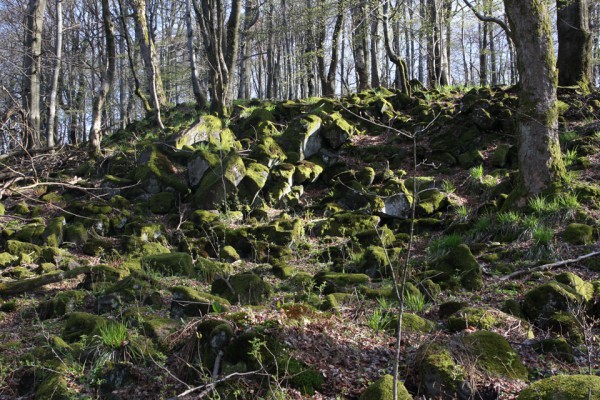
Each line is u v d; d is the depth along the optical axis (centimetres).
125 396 428
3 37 2403
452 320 514
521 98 883
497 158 1102
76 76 3262
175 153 1256
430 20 1842
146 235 980
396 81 2411
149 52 1927
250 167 1119
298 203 1119
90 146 1469
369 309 588
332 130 1245
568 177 875
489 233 837
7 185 876
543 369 437
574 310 521
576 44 1352
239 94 2719
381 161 1216
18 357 527
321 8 1770
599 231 741
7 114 1160
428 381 403
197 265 826
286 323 468
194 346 454
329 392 413
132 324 561
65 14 3022
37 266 877
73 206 1134
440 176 1129
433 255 816
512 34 883
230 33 1777
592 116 1182
